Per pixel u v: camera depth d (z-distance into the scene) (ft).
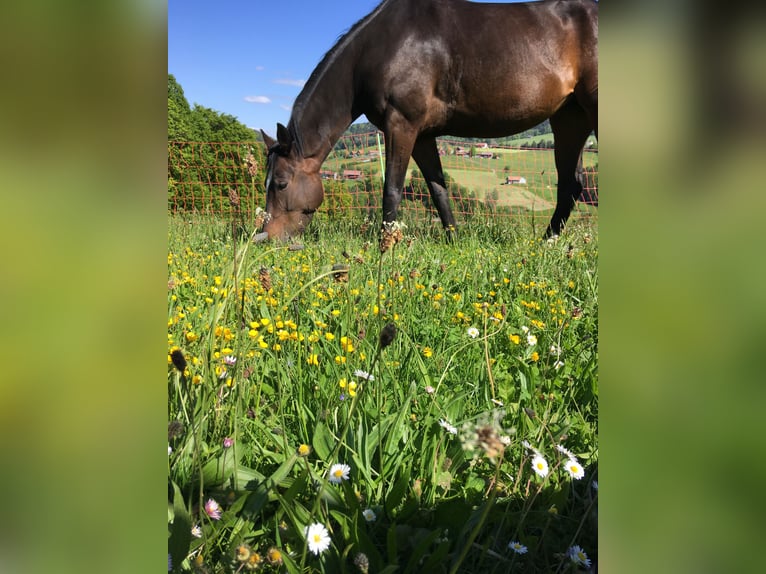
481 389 5.82
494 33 19.84
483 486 4.24
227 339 5.73
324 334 7.38
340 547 3.47
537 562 3.60
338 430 4.72
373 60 19.85
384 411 5.17
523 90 20.04
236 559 2.95
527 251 14.80
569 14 20.42
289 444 4.74
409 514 3.86
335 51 20.43
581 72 20.66
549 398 5.09
